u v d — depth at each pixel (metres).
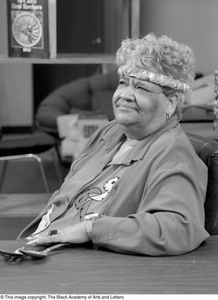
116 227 1.53
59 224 1.79
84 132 3.98
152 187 1.56
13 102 6.91
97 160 1.90
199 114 2.95
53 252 1.55
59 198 1.86
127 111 1.69
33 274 1.40
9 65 6.82
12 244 1.64
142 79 1.66
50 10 2.55
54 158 4.47
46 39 2.55
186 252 1.53
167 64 1.67
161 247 1.49
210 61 4.46
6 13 2.74
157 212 1.52
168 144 1.65
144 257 1.50
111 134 1.92
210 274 1.40
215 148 1.79
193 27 4.50
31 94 6.93
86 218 1.61
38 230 1.86
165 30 4.51
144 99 1.67
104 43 6.86
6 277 1.39
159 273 1.40
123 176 1.66
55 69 7.30
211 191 1.75
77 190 1.81
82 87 5.11
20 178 4.81
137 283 1.35
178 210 1.52
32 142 3.81
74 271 1.42
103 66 5.29
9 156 3.76
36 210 2.49
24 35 2.55
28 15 2.53
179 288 1.32
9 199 2.70
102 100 4.87
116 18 5.48
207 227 1.75
